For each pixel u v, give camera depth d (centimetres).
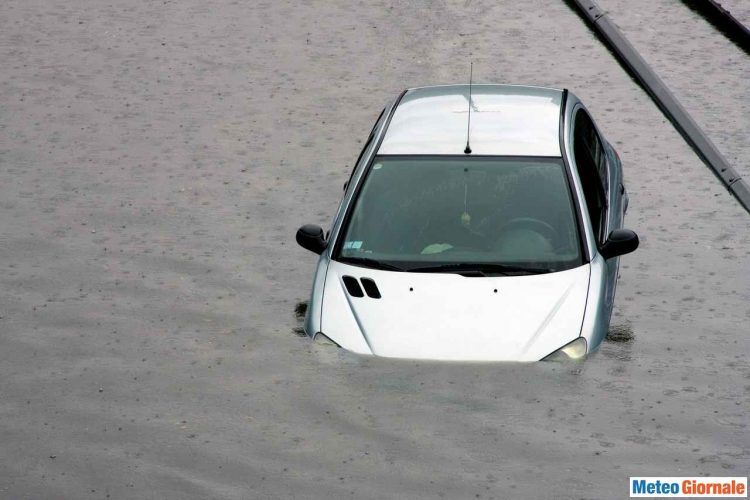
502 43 5119
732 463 2331
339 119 4416
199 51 5150
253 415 2553
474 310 2695
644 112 4400
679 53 4956
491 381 2602
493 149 3020
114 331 2994
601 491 2236
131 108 4578
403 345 2647
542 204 2889
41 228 3619
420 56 4994
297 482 2289
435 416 2505
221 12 5672
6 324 3038
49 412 2600
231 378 2728
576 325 2656
